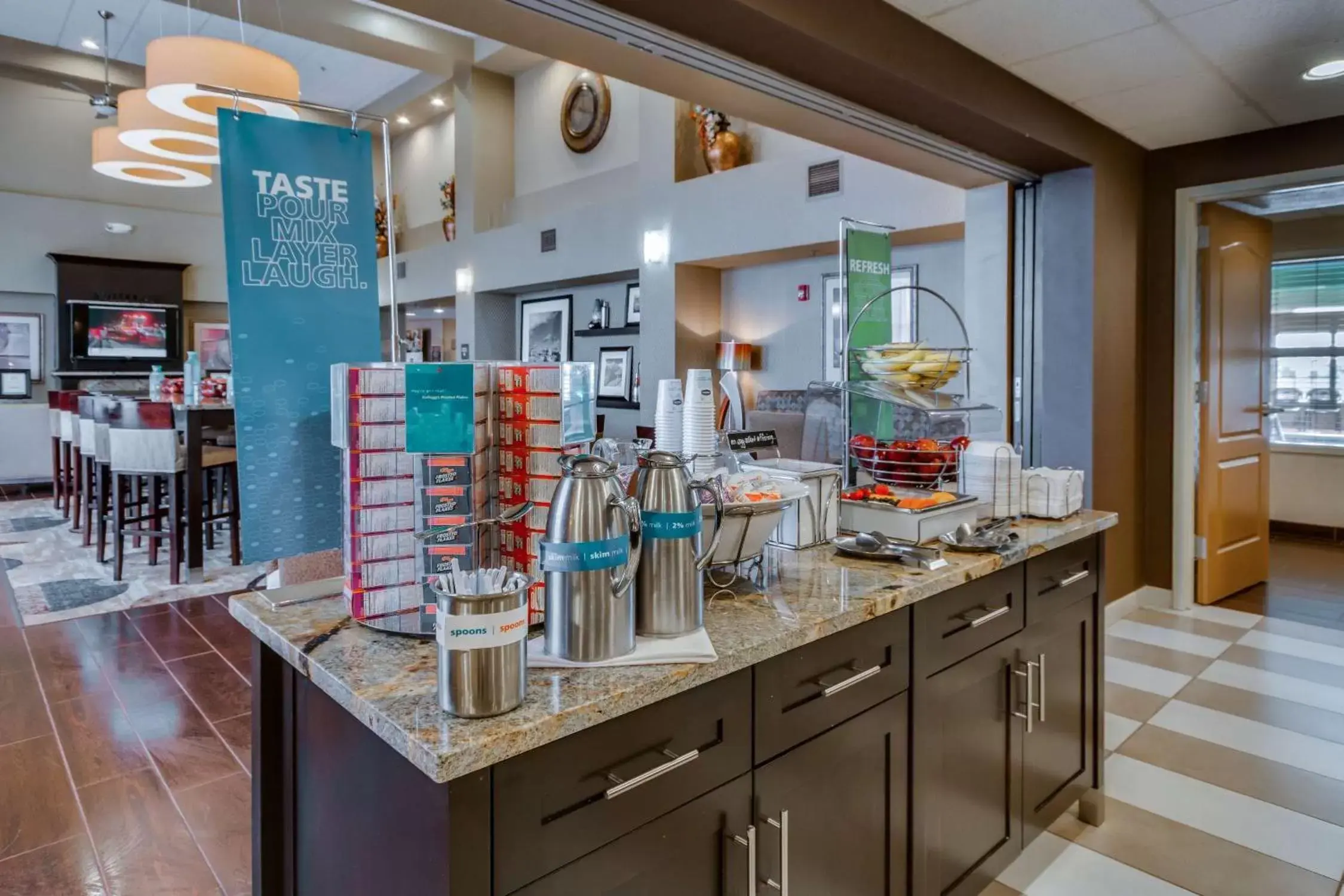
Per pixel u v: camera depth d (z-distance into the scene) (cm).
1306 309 602
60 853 204
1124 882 200
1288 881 200
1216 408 426
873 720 147
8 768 249
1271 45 279
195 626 387
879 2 247
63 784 238
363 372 122
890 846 153
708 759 116
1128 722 290
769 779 126
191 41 349
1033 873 204
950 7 250
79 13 733
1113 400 385
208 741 266
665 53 232
